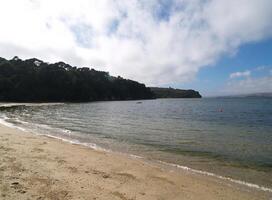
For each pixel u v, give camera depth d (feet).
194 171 41.14
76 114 167.22
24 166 34.24
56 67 442.50
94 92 465.47
